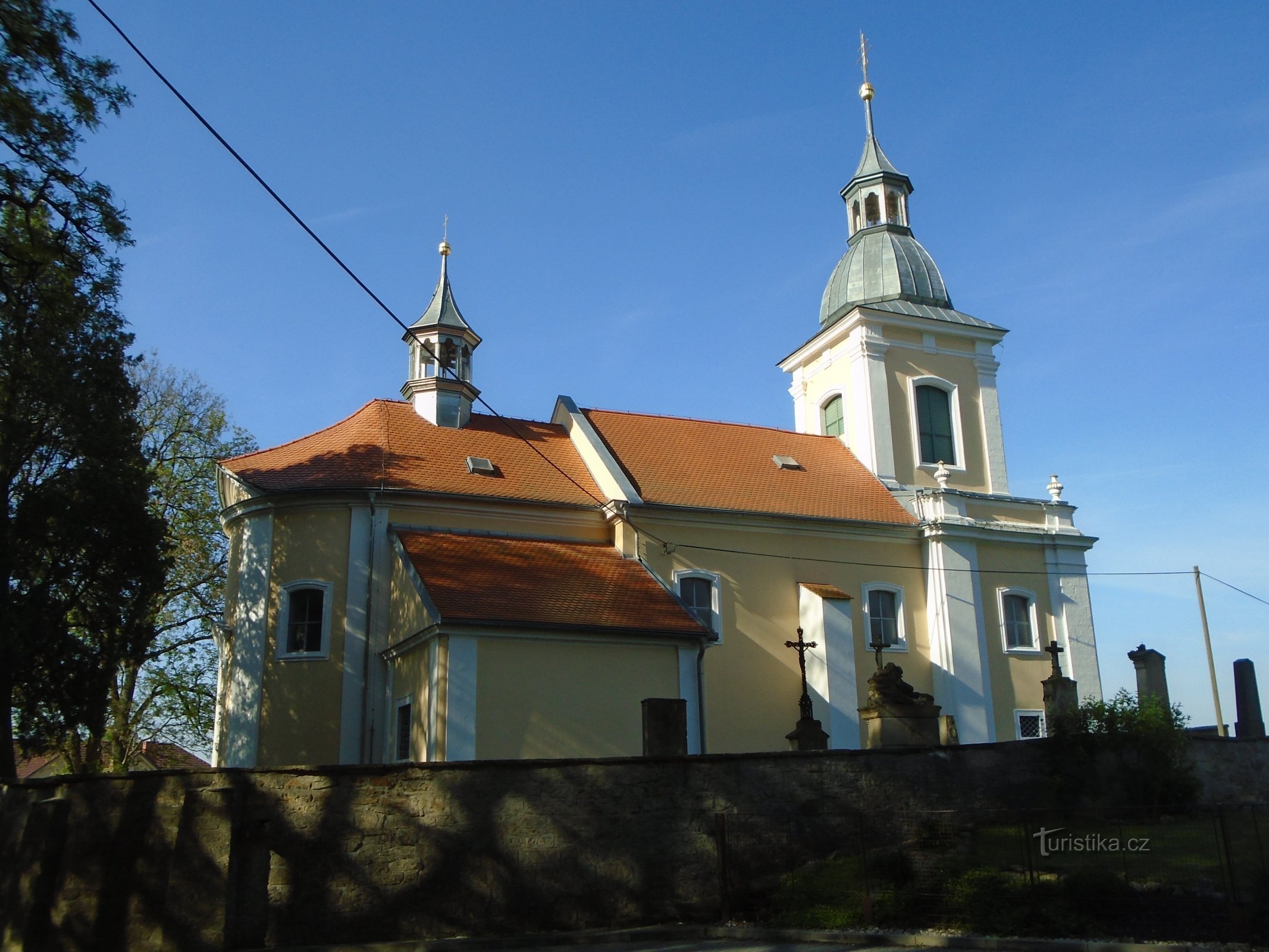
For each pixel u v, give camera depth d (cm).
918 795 1761
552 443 3048
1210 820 1591
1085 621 3216
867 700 2700
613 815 1506
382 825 1431
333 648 2427
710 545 2778
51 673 2155
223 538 3403
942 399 3516
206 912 1345
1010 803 1867
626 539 2673
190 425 3450
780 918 1409
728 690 2667
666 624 2281
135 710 3375
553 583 2364
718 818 1513
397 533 2494
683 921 1481
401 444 2788
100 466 2250
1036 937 1213
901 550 3056
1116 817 1623
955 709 2923
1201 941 1137
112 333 2331
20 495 2241
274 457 2791
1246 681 2584
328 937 1383
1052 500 3328
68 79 1889
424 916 1411
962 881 1350
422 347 3059
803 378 3722
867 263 3684
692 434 3244
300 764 2361
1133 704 2102
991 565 3141
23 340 2156
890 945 1259
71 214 1997
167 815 1438
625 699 2191
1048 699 2552
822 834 1623
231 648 2558
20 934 1427
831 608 2742
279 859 1403
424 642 2167
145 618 2511
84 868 1448
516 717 2078
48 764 3419
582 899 1459
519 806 1473
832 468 3294
